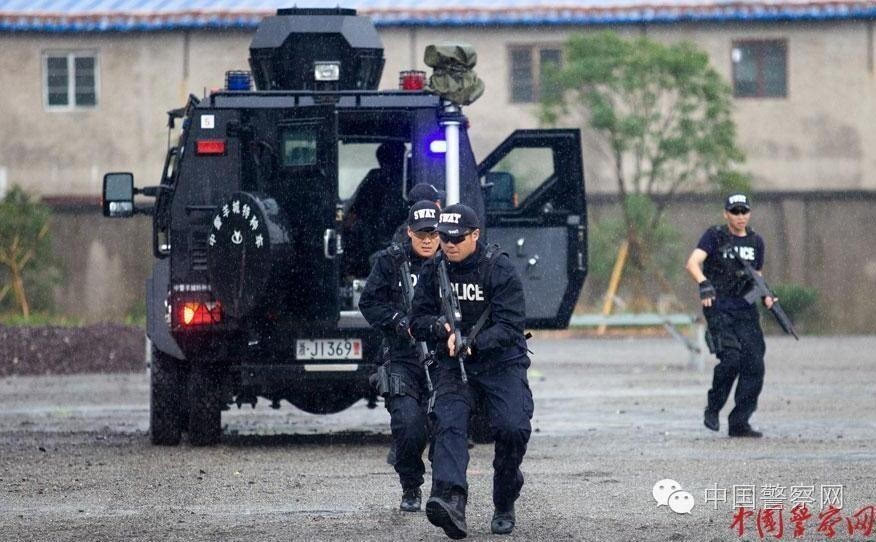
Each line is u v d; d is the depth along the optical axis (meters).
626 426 47.34
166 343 42.28
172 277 41.41
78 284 118.75
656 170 111.00
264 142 41.56
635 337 105.31
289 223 40.66
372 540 26.38
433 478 26.23
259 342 41.34
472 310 26.80
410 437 29.14
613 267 109.00
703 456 38.62
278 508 30.27
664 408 53.84
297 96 41.97
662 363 78.88
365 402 60.03
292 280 40.84
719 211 115.38
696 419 49.59
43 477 35.41
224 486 33.66
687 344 75.81
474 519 28.94
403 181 46.00
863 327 119.88
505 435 26.53
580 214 46.06
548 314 46.00
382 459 39.22
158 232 44.44
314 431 48.09
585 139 116.19
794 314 114.56
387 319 29.55
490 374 26.91
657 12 119.56
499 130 119.88
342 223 44.97
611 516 28.97
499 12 119.06
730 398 58.38
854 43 121.12
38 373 77.38
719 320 43.56
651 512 29.42
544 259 46.06
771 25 120.94
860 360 80.94
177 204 41.59
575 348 93.12
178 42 121.38
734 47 121.25
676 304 106.69
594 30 120.25
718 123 111.50
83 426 49.56
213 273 39.91
